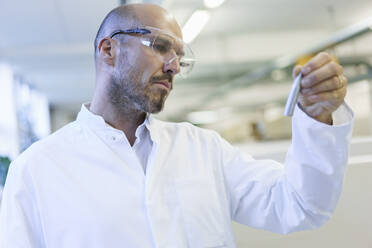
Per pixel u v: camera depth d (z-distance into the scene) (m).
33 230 0.80
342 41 4.11
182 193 0.86
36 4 3.84
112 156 0.85
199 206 0.86
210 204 0.87
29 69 6.14
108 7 3.98
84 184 0.82
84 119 0.91
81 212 0.78
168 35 0.83
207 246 0.83
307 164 0.69
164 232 0.81
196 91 8.21
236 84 6.40
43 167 0.83
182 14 3.83
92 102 0.96
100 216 0.78
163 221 0.82
